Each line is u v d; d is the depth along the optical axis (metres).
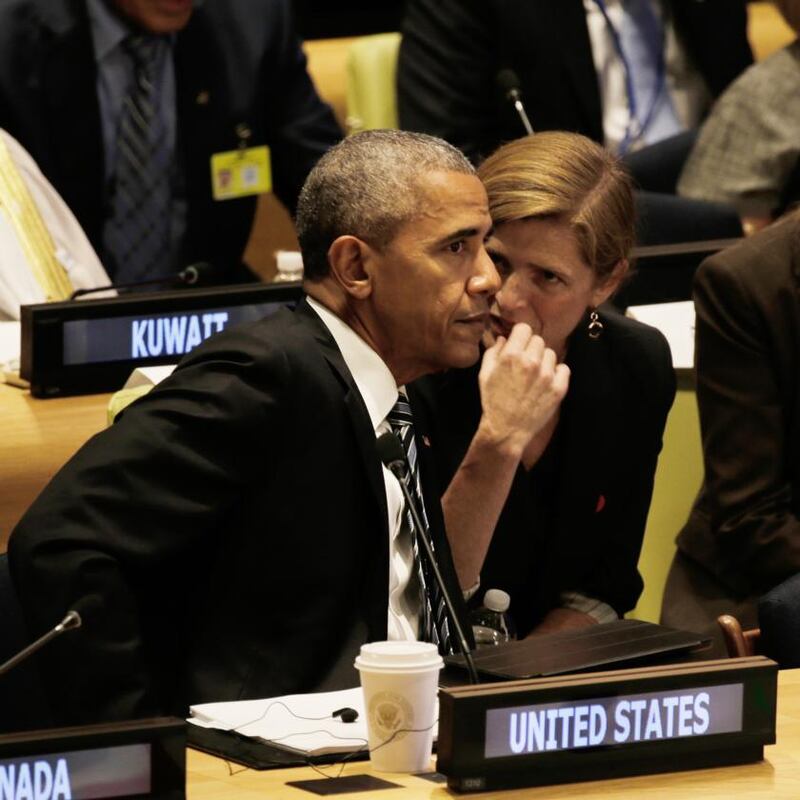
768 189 19.62
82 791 6.34
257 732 7.49
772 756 7.34
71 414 12.48
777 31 26.11
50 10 17.70
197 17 18.33
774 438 12.05
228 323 13.05
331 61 24.30
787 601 9.36
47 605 8.19
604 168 10.25
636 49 21.30
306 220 9.02
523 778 6.85
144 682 8.30
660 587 13.73
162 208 18.22
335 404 8.73
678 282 15.40
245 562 8.66
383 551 8.79
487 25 20.34
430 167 8.82
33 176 15.94
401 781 6.96
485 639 10.04
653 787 6.93
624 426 11.03
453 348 8.95
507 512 10.69
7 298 14.76
